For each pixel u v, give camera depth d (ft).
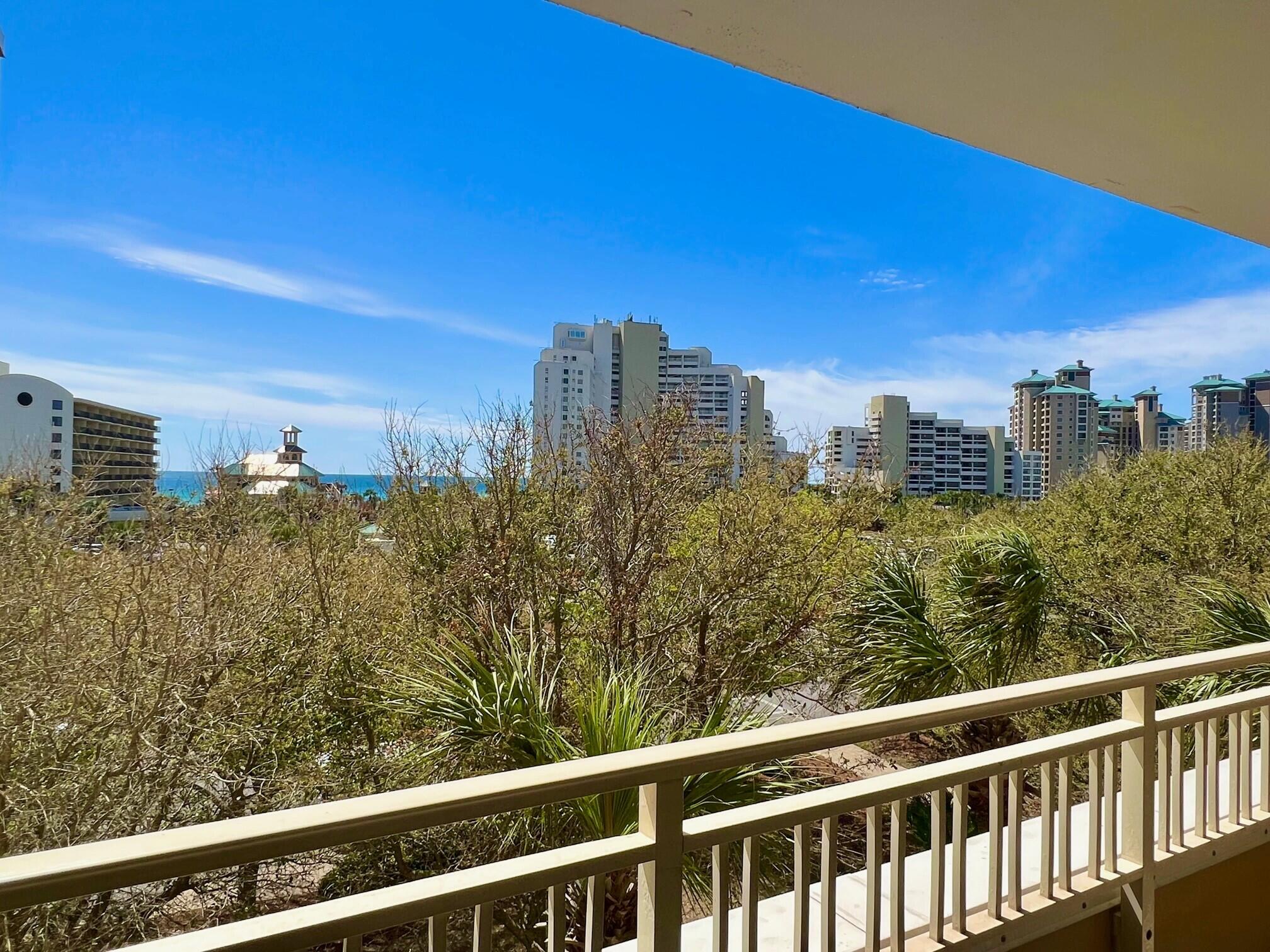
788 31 4.46
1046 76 4.92
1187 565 24.52
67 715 11.63
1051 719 18.10
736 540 18.92
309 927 2.98
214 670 13.32
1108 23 4.29
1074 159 6.27
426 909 3.27
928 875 7.04
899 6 4.17
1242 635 15.12
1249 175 6.40
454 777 10.78
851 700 17.95
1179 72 4.81
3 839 10.32
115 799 11.42
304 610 15.62
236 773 13.29
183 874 2.70
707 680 17.25
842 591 17.98
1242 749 7.73
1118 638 20.39
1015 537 17.57
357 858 12.21
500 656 12.90
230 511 15.47
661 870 3.95
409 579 17.88
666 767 3.89
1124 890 6.50
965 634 16.66
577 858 3.71
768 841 9.49
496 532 17.70
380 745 14.38
